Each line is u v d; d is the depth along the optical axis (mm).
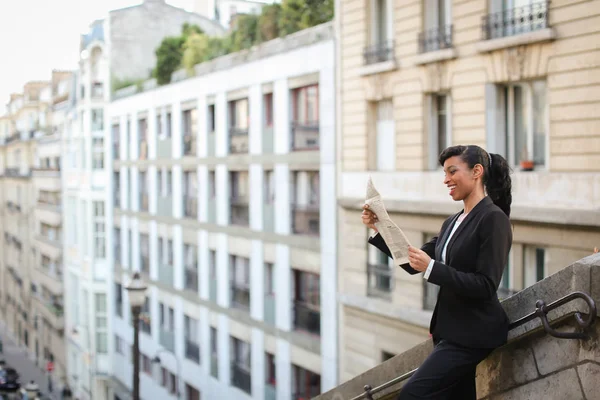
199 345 32750
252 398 27797
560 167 14875
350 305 21297
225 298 29938
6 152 88562
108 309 46156
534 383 4621
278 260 25625
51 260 62188
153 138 37719
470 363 4477
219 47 31172
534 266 15719
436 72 17922
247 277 28781
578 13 14359
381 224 4570
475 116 16844
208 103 31031
